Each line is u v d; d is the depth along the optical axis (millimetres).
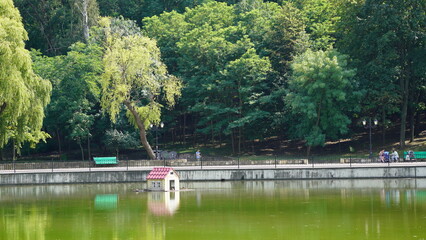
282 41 70750
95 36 71125
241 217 27859
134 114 60531
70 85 68000
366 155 65125
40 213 30297
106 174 47281
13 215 29703
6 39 45844
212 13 79938
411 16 61875
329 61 62375
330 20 75000
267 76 71312
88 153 75562
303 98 62938
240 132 70938
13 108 45312
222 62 72562
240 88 68812
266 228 24812
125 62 58125
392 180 45875
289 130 69875
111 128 71625
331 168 47594
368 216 27688
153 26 78188
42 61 69812
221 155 71438
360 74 66188
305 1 79500
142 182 47438
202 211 30000
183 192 38969
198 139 80688
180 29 77875
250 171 47969
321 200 33719
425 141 67312
